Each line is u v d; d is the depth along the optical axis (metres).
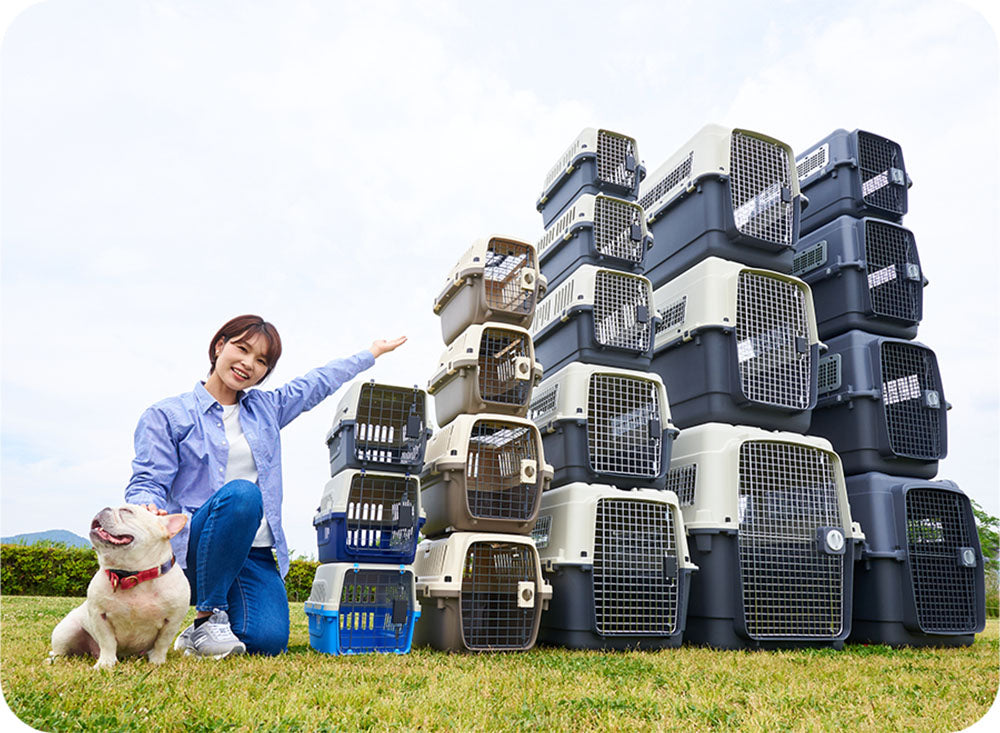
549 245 4.24
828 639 3.29
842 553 3.40
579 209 3.95
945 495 3.74
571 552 3.12
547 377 3.92
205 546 2.31
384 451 3.17
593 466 3.41
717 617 3.23
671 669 2.40
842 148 4.22
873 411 3.80
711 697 1.92
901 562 3.55
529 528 3.11
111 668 1.96
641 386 3.56
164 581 2.09
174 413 2.50
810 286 4.26
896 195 4.34
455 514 3.05
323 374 2.95
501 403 3.22
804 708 1.84
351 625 2.82
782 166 4.07
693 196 3.99
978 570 3.68
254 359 2.64
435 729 1.53
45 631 2.83
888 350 3.92
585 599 3.06
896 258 4.19
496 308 3.33
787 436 3.50
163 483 2.42
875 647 3.35
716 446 3.43
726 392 3.59
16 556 6.56
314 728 1.48
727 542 3.29
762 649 3.21
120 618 2.05
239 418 2.65
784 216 4.02
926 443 3.87
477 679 2.06
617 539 3.25
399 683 1.95
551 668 2.36
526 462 3.11
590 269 3.73
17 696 1.61
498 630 3.11
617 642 3.07
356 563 2.88
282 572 2.65
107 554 1.99
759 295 3.81
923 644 3.52
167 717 1.49
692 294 3.78
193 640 2.39
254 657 2.35
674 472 3.66
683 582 3.19
